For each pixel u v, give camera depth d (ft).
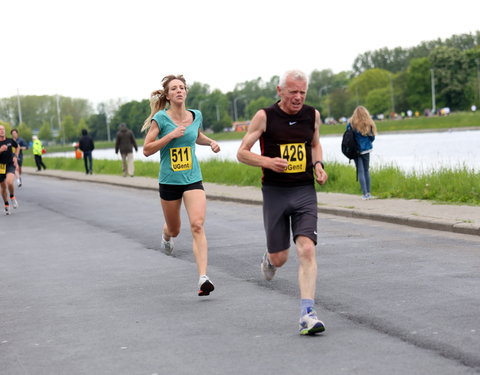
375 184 69.62
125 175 121.39
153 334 24.52
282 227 25.44
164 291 31.60
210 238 46.57
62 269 38.63
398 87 604.90
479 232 42.04
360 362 20.21
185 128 31.86
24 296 32.17
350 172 78.69
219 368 20.45
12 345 24.23
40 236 53.11
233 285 31.86
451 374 18.83
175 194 32.14
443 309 25.48
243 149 25.05
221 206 67.77
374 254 37.45
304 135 25.30
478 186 59.36
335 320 24.88
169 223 33.76
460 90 542.57
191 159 31.94
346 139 61.31
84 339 24.40
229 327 24.86
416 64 563.89
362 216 52.85
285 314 26.30
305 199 25.12
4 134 70.38
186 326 25.31
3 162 70.85
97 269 38.06
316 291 29.48
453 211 50.31
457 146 166.30
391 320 24.45
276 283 31.86
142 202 76.59
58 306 29.71
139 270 37.09
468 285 29.09
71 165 162.09
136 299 30.27
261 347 22.25
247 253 40.09
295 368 20.04
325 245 41.24
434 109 520.83
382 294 28.32
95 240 49.37
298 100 24.75
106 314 27.81
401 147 179.11
